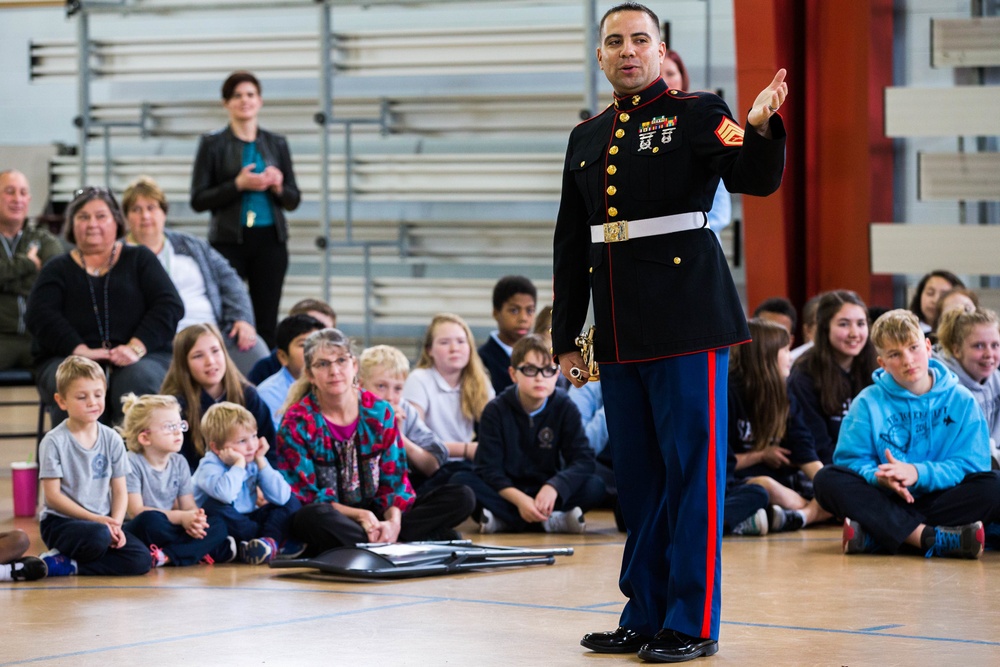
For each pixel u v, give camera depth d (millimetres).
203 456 9961
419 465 11312
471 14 16797
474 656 5688
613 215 5758
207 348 10133
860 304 11172
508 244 16703
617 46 5766
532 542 10180
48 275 11898
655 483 5926
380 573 8148
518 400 11133
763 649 5699
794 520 10570
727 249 16250
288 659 5668
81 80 17156
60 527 8688
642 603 5820
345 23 17266
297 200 14820
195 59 17062
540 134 16594
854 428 9531
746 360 10977
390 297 16812
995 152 14922
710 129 5598
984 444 9484
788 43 15367
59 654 5816
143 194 13242
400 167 16625
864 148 15070
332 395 9758
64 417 11555
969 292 12430
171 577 8578
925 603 6957
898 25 15727
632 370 5836
